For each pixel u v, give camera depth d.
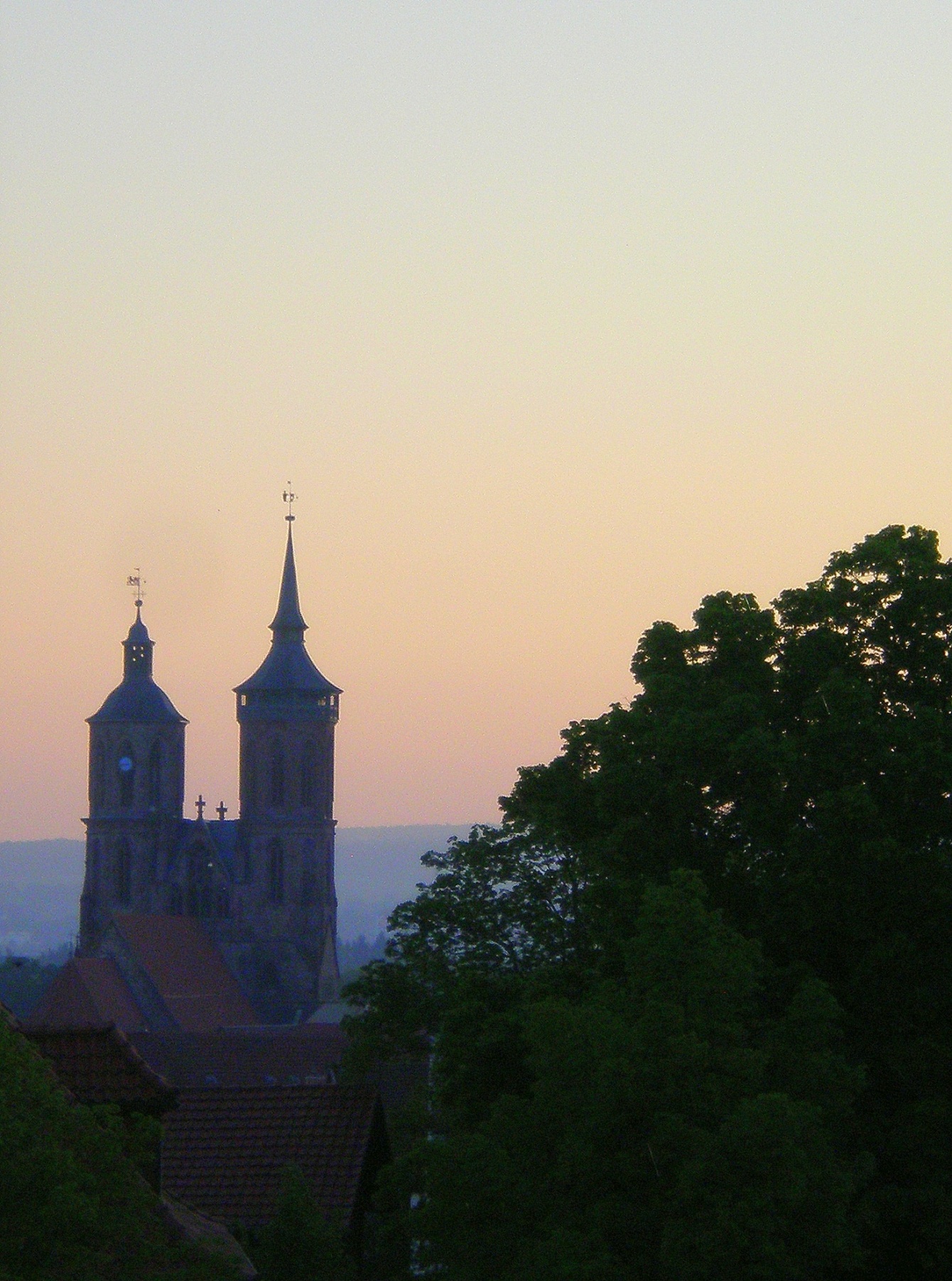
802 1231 101.56
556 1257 99.50
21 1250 75.50
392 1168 137.00
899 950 131.88
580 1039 106.56
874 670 147.38
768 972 131.38
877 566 148.12
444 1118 185.50
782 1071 115.19
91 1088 107.25
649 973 110.38
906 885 133.12
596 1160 102.56
